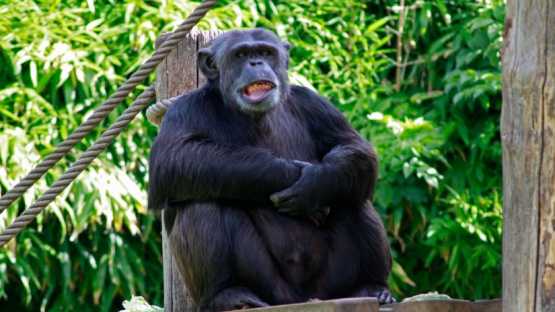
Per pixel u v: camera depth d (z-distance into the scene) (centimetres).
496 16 2111
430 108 2147
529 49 914
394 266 2014
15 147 1909
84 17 2042
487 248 2030
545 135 905
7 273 2009
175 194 1117
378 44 2138
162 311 1288
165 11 2002
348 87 2095
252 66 1148
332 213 1162
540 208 904
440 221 2023
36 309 2106
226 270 1107
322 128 1199
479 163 2080
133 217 1919
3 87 1986
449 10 2205
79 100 1997
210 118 1158
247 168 1105
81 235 1995
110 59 1988
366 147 1163
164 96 1321
